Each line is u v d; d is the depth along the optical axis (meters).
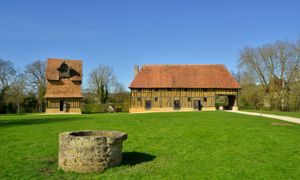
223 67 47.22
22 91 52.91
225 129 14.95
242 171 7.61
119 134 8.78
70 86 41.81
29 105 52.88
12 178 7.01
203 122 18.52
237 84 44.44
